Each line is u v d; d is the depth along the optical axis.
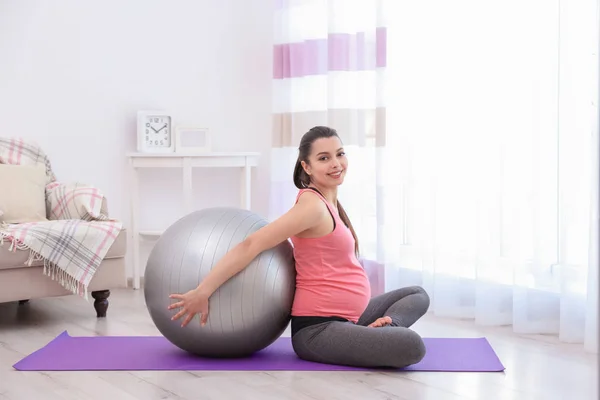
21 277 3.34
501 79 3.33
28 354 2.91
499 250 3.39
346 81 4.16
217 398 2.31
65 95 4.44
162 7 4.61
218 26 4.68
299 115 4.33
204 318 2.59
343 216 2.89
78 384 2.47
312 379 2.51
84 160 4.50
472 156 3.51
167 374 2.58
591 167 2.95
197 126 4.51
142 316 3.62
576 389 2.43
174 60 4.64
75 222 3.51
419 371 2.61
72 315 3.64
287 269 2.70
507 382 2.50
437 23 3.66
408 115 3.87
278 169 4.43
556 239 3.22
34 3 4.36
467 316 3.59
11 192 3.74
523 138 3.26
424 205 3.80
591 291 2.90
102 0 4.50
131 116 4.58
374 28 4.04
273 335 2.71
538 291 3.23
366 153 4.08
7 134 4.32
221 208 2.78
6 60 4.31
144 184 4.64
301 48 4.31
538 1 3.18
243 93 4.73
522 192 3.26
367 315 2.82
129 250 4.64
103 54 4.51
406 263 3.92
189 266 2.61
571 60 2.98
